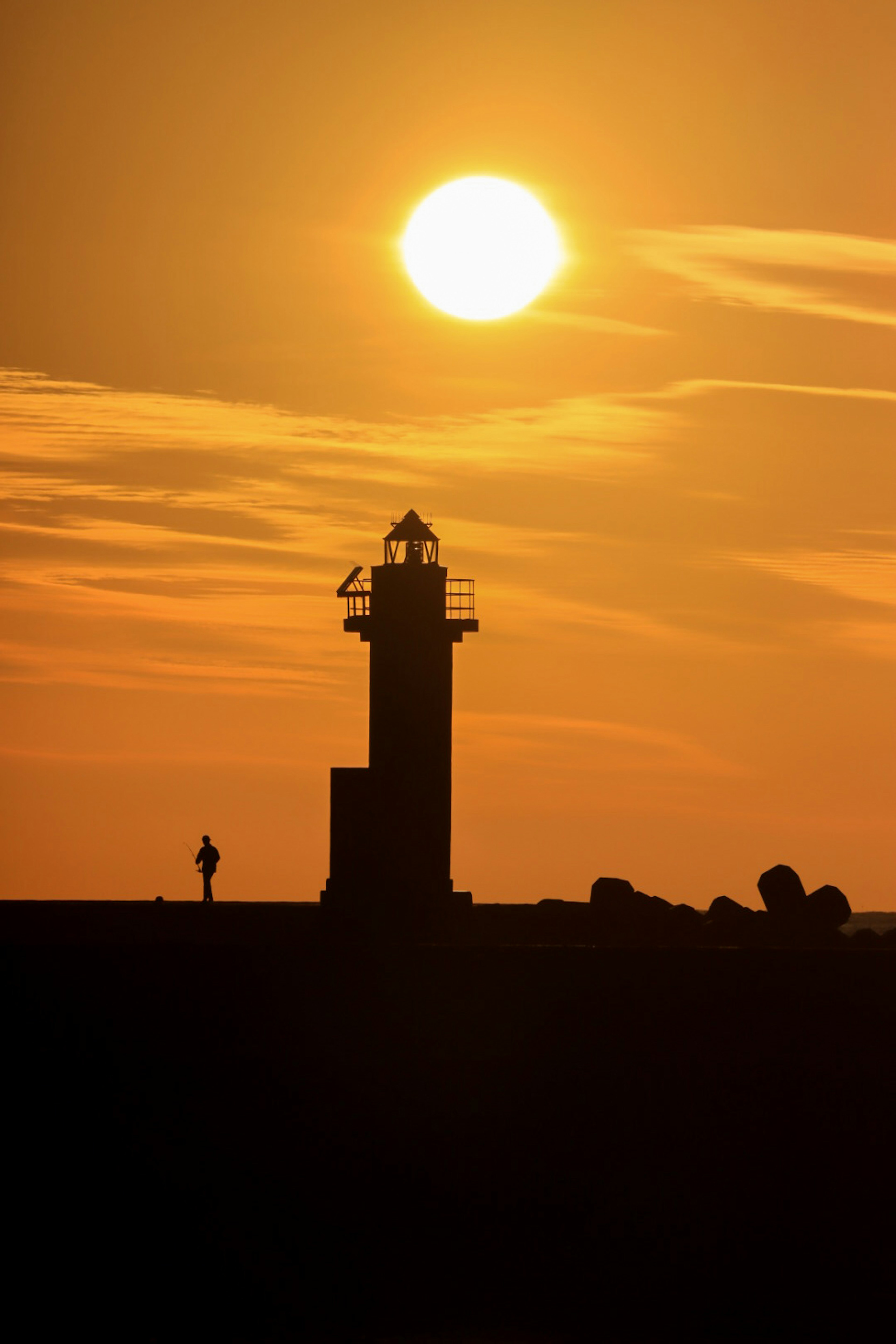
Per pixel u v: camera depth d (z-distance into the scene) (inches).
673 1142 4202.8
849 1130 4207.7
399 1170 4136.3
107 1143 4151.1
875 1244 3900.1
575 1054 4347.9
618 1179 4099.4
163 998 4389.8
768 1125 4229.8
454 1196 4072.3
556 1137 4224.9
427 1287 3708.2
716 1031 4355.3
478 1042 4365.2
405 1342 3464.6
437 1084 4306.1
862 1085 4274.1
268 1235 3912.4
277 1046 4352.9
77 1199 3986.2
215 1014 4377.5
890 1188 4077.3
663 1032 4357.8
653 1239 3917.3
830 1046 4323.3
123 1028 4352.9
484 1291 3700.8
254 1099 4269.2
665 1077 4311.0
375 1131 4227.4
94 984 4387.3
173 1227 3934.5
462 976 4419.3
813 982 4387.3
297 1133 4234.7
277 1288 3708.2
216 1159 4128.9
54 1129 4175.7
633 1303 3639.3
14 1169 4060.0
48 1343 3469.5
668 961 4414.4
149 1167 4097.0
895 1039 4320.9
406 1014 4389.8
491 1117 4264.3
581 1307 3631.9
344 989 4409.5
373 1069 4328.3
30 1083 4254.4
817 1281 3752.5
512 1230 3954.2
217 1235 3914.9
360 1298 3656.5
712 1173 4124.0
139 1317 3560.5
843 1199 4050.2
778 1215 4003.4
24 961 4389.8
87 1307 3604.8
